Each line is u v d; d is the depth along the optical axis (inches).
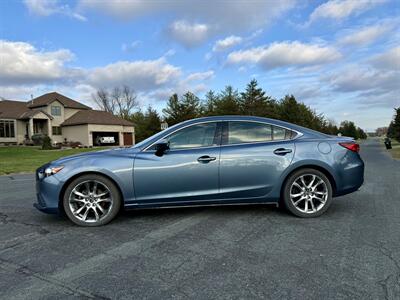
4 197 285.7
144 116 2733.8
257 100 2212.1
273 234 166.2
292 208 194.1
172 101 2242.9
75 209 185.8
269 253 141.8
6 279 121.6
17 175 501.4
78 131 1822.1
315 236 162.4
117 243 157.6
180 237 164.2
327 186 195.0
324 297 105.1
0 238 167.3
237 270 125.7
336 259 134.0
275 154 191.6
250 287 112.5
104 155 189.3
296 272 123.0
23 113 1761.8
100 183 185.2
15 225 190.5
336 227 176.7
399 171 456.4
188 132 194.9
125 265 132.3
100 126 1859.0
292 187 194.1
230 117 199.3
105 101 2883.9
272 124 200.1
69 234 172.4
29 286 116.0
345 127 4352.9
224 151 190.1
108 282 118.2
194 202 189.8
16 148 1454.2
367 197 255.9
